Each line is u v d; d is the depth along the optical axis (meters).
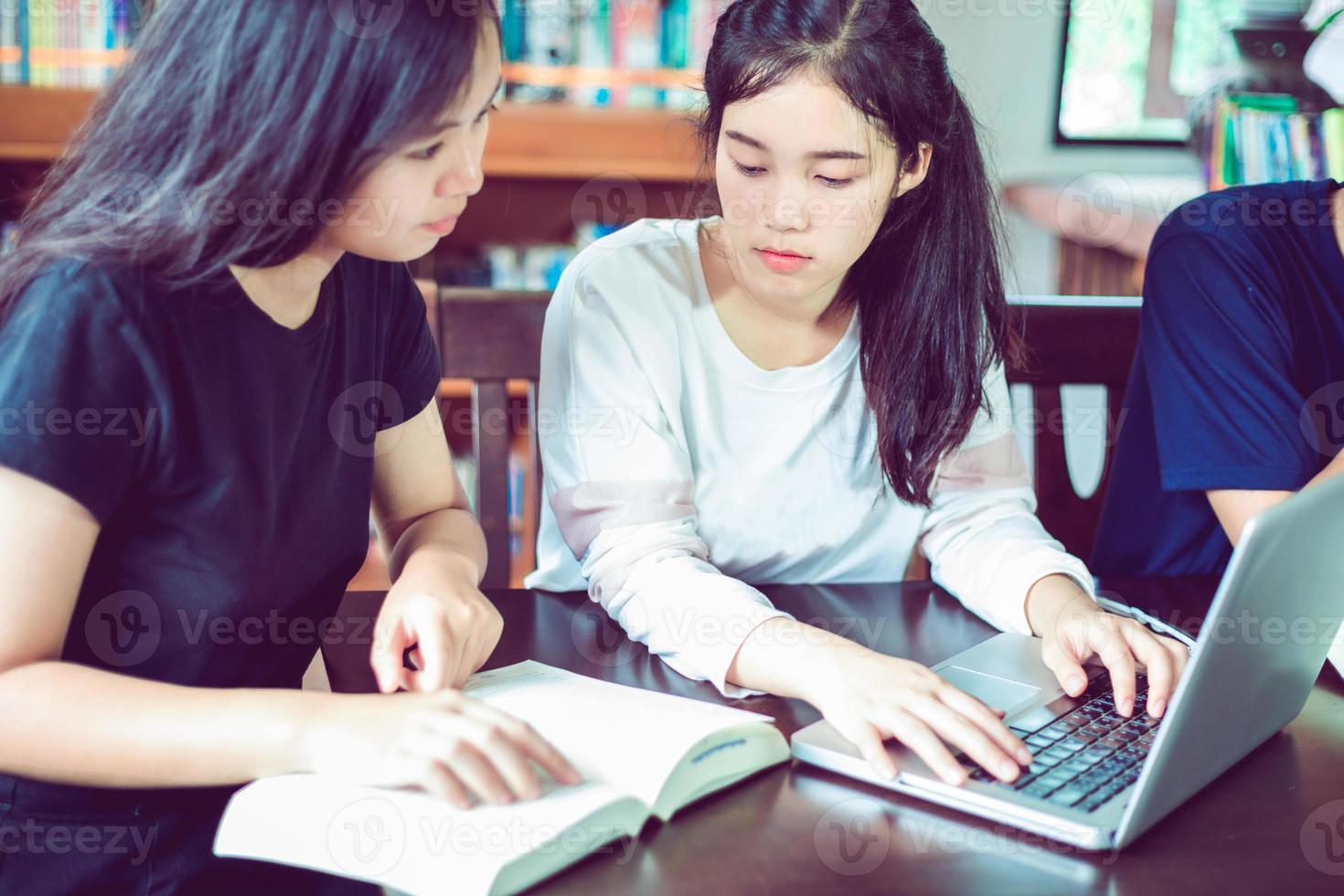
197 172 0.74
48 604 0.72
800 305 1.14
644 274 1.18
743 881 0.66
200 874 0.85
